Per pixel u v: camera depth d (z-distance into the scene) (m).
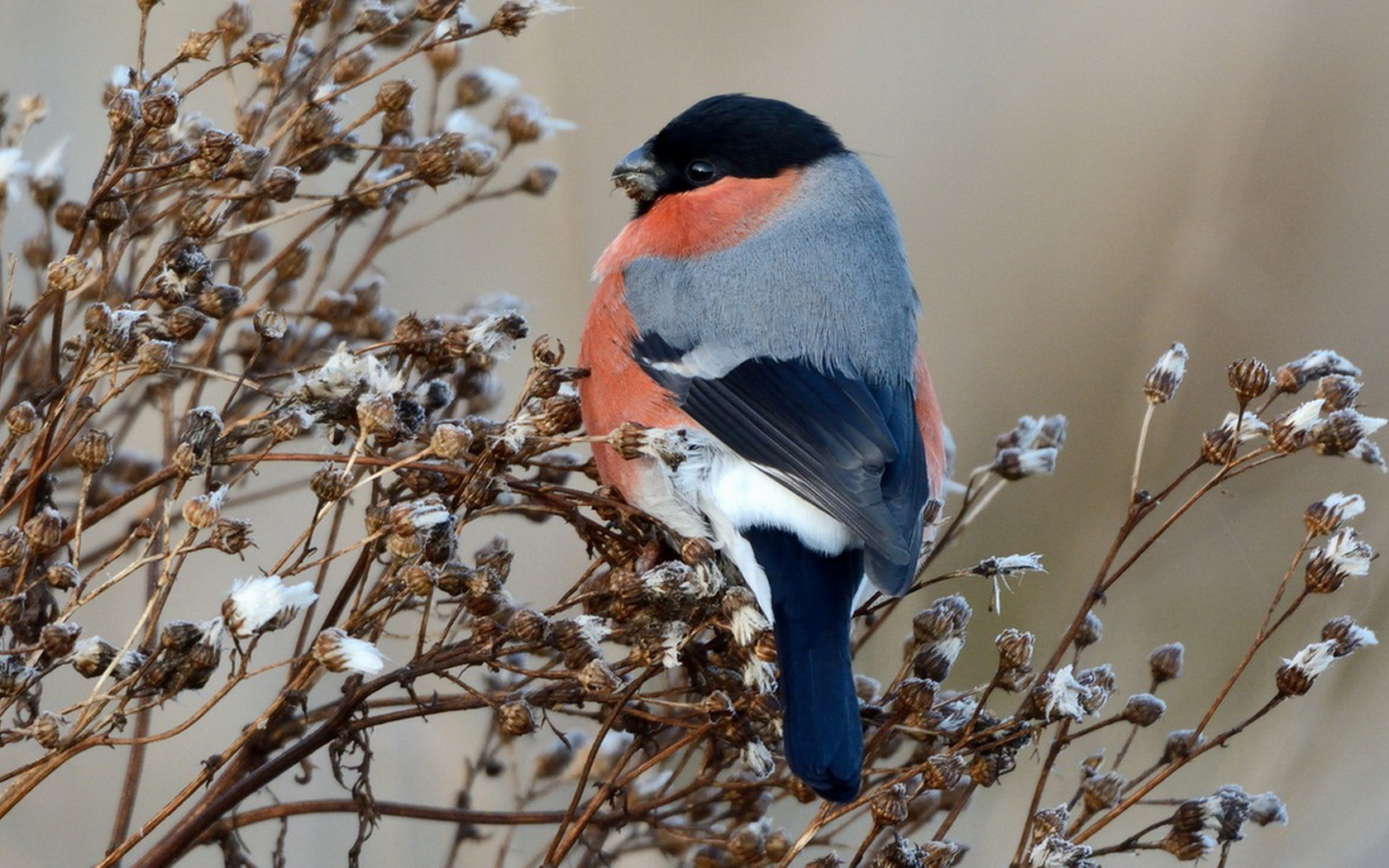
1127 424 11.30
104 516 5.80
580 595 6.08
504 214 10.77
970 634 10.52
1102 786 6.27
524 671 5.75
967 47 12.88
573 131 10.99
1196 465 6.31
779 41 12.53
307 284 9.97
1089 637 6.46
